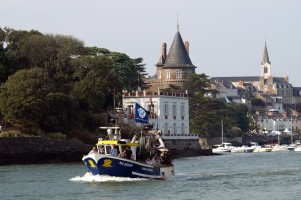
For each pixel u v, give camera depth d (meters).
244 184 152.12
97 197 128.75
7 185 150.25
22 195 132.62
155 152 160.50
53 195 131.88
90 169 151.75
